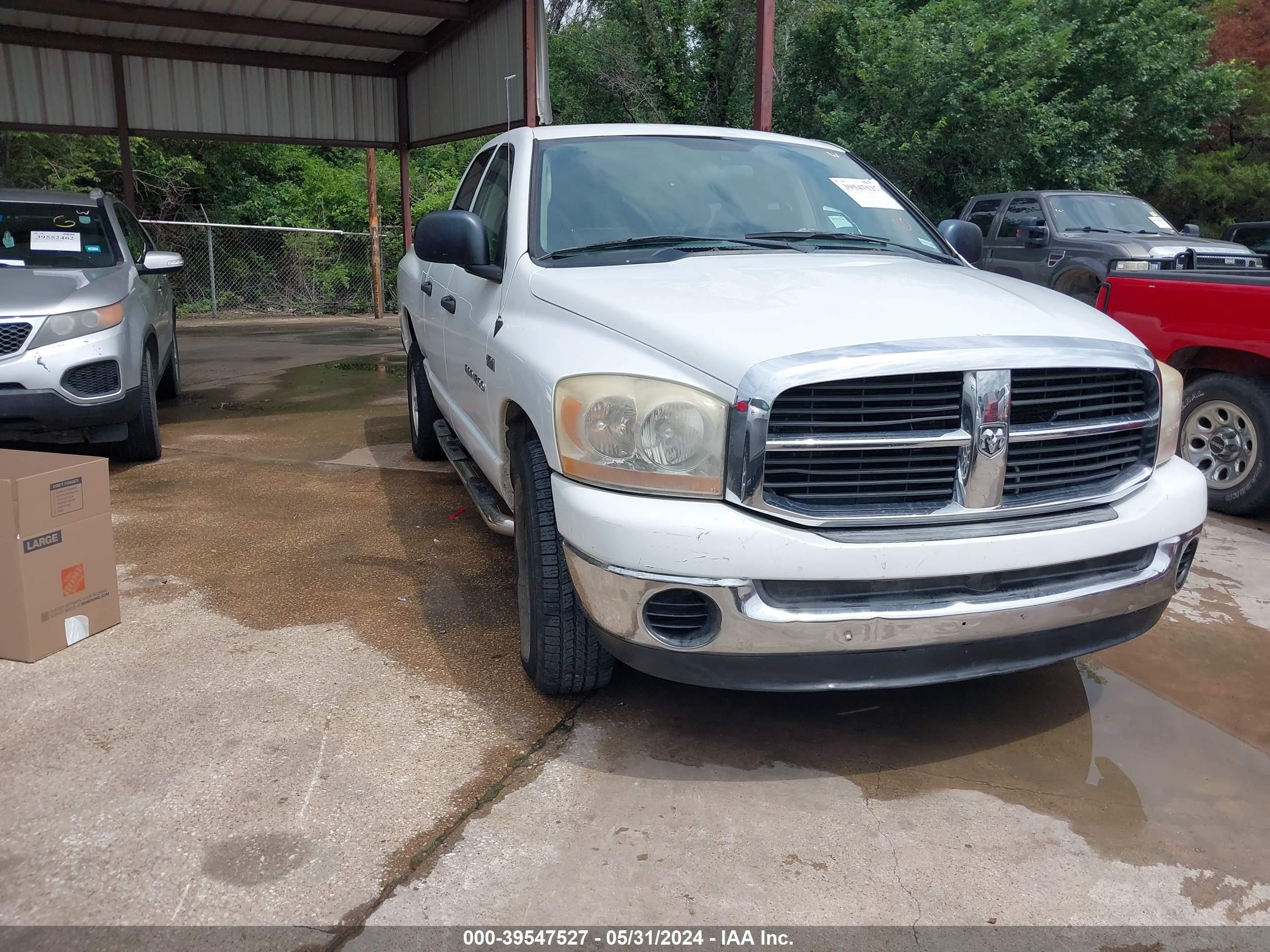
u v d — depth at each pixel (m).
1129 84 19.81
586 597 2.66
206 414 8.03
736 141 4.22
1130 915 2.22
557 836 2.46
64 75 13.23
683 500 2.52
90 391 5.54
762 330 2.57
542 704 3.13
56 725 2.92
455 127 13.05
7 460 3.59
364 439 7.06
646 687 3.28
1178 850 2.46
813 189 4.08
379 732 2.92
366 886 2.26
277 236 20.77
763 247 3.58
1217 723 3.11
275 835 2.43
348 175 24.39
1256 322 4.99
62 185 20.36
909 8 20.81
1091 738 3.00
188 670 3.30
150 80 13.72
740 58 22.45
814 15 20.45
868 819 2.56
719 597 2.48
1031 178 18.36
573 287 3.11
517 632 3.67
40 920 2.12
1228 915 2.23
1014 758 2.88
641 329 2.71
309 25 12.58
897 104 17.77
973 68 17.28
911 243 3.97
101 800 2.55
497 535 4.81
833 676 2.58
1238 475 5.23
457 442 5.18
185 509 5.19
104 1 11.57
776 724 3.05
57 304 5.44
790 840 2.47
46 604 3.35
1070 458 2.68
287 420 7.77
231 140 14.34
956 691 3.31
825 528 2.49
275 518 5.04
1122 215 11.76
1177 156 23.64
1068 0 19.84
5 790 2.58
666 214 3.74
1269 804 2.67
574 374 2.70
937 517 2.53
